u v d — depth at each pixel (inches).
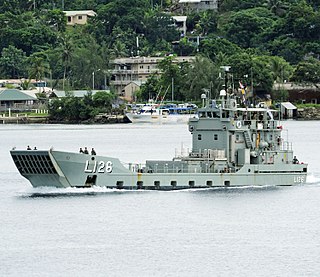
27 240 7111.2
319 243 7032.5
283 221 7790.4
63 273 6250.0
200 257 6624.0
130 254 6697.8
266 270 6328.7
